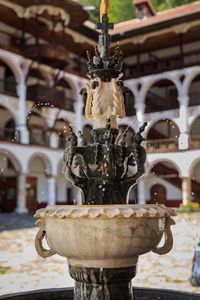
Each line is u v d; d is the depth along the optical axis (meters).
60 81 33.31
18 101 28.23
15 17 28.88
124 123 33.88
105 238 3.91
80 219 3.88
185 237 16.98
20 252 13.80
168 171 33.19
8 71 30.50
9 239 16.95
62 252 4.22
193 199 31.72
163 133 34.22
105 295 4.29
